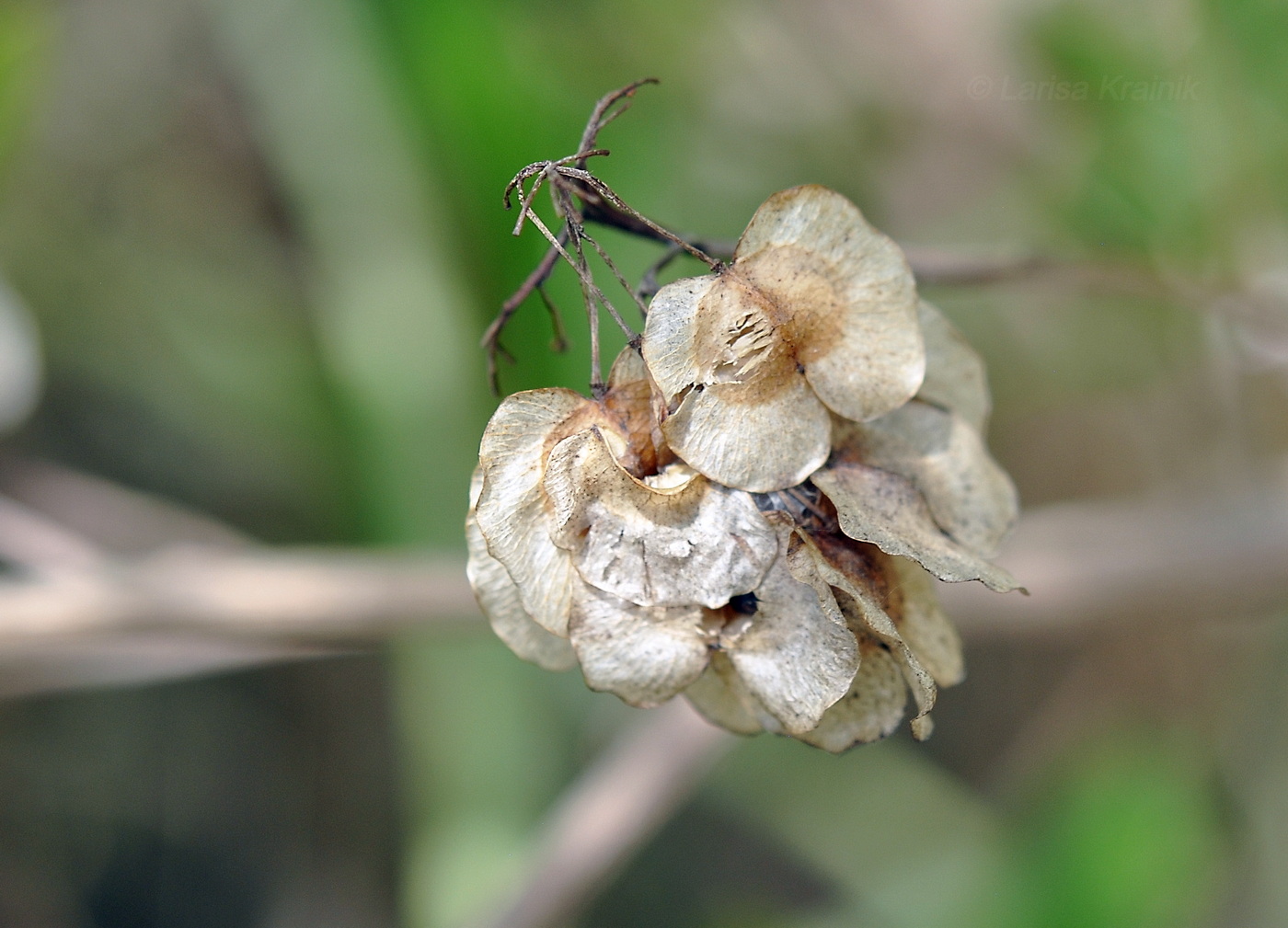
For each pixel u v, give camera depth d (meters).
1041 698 0.48
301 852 0.55
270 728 0.56
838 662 0.23
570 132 0.33
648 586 0.24
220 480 0.48
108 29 0.47
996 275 0.29
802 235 0.24
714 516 0.24
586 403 0.24
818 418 0.24
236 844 0.55
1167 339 0.38
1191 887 0.35
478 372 0.38
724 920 0.51
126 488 0.48
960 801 0.45
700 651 0.24
